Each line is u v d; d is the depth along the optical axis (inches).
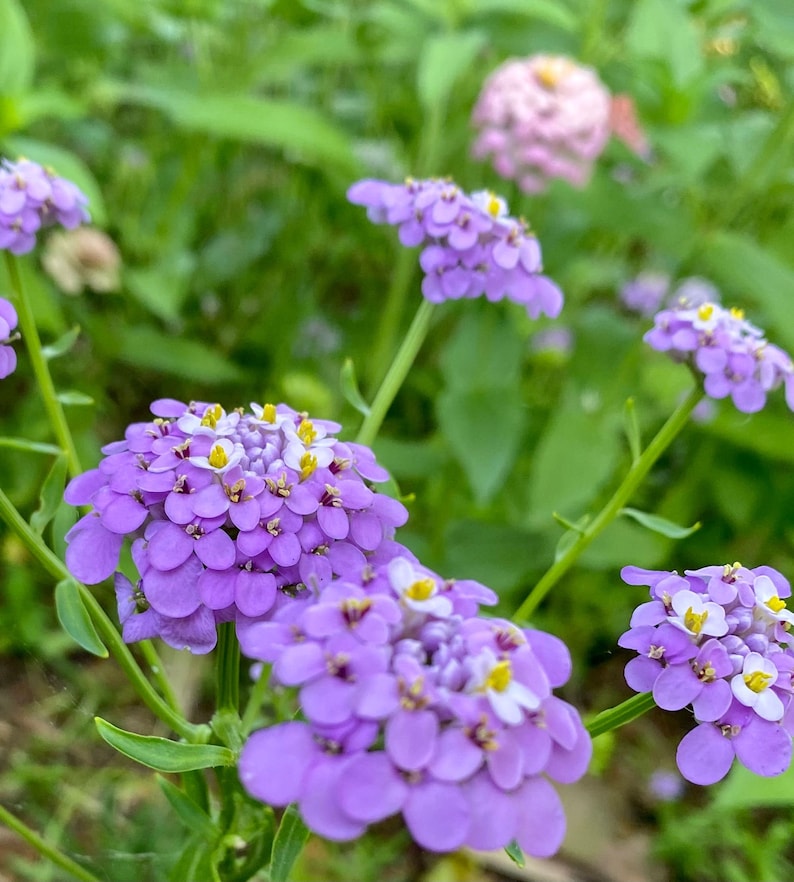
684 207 13.9
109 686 10.7
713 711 6.1
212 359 14.6
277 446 6.8
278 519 6.4
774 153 13.0
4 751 10.6
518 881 11.6
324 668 5.3
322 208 17.6
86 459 13.2
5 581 11.5
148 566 6.4
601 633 12.8
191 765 6.8
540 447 13.6
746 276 12.9
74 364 14.8
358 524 6.6
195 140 15.1
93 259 14.4
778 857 11.5
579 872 11.5
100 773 10.8
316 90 20.0
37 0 16.7
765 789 9.2
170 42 18.9
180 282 15.2
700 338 8.3
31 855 10.3
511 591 13.4
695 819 11.4
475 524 12.9
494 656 5.4
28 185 8.3
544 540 12.8
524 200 15.2
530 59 14.6
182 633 6.4
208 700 9.9
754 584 6.6
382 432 16.2
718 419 14.0
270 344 16.5
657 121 13.8
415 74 17.9
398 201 8.6
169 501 6.4
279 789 5.1
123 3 16.2
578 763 5.5
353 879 11.0
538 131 13.3
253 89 18.3
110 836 10.3
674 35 13.5
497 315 13.1
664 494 16.0
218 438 6.8
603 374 15.8
